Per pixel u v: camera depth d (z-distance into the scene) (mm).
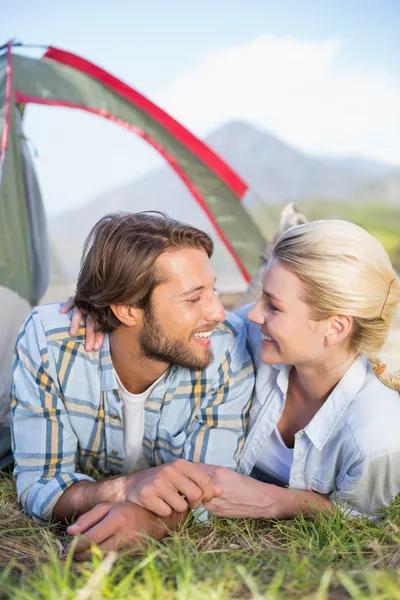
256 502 1605
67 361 1668
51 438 1661
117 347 1665
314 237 1529
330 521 1505
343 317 1533
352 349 1614
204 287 1583
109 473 1877
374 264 1518
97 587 1129
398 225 12695
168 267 1561
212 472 1629
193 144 3316
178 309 1570
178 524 1521
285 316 1549
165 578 1246
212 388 1741
